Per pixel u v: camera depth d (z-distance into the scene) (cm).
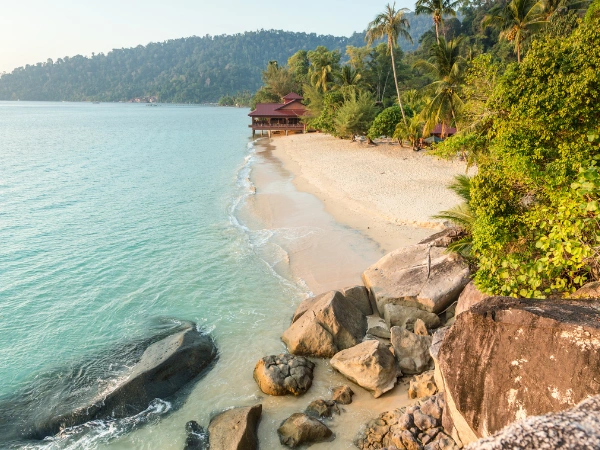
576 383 658
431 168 4194
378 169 4316
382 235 2547
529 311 747
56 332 1730
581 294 1033
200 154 6256
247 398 1327
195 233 2780
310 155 5591
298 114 8506
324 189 3706
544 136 1222
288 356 1429
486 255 1383
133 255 2447
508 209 1341
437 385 1209
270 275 2147
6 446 1201
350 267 2175
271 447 1135
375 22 5162
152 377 1386
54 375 1474
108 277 2184
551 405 686
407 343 1397
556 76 1192
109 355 1566
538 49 1273
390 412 1167
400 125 5216
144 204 3481
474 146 1662
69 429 1252
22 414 1309
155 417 1282
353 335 1523
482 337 800
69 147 7088
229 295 1964
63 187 4081
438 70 4153
